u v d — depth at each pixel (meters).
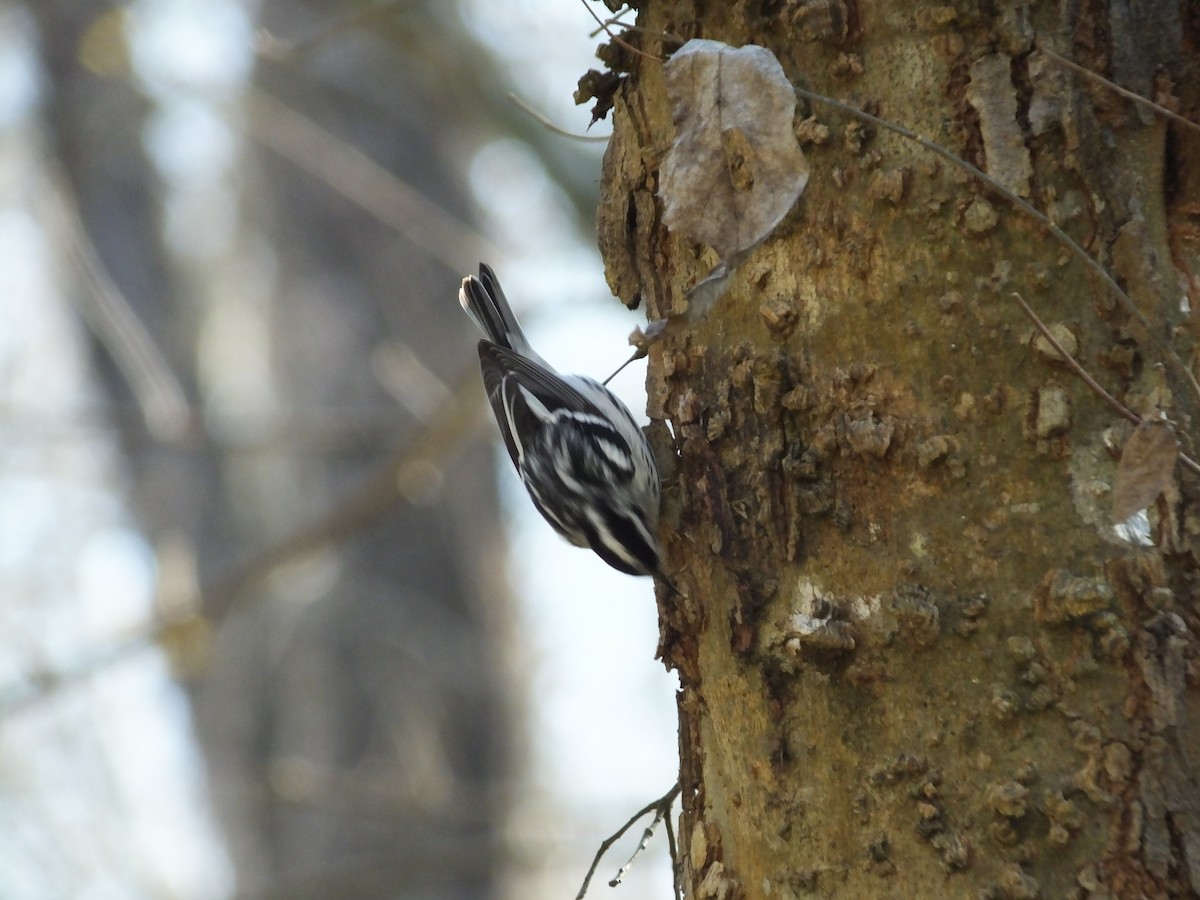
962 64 7.66
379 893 18.28
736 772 7.99
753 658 7.90
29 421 19.81
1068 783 7.00
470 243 19.05
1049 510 7.27
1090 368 7.39
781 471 7.94
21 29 23.09
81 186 22.91
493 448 20.75
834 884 7.46
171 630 17.64
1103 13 7.66
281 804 19.42
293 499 20.27
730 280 8.28
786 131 7.79
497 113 19.22
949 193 7.59
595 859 9.07
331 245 20.70
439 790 18.94
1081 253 7.21
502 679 19.88
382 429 19.88
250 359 21.05
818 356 7.88
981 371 7.47
